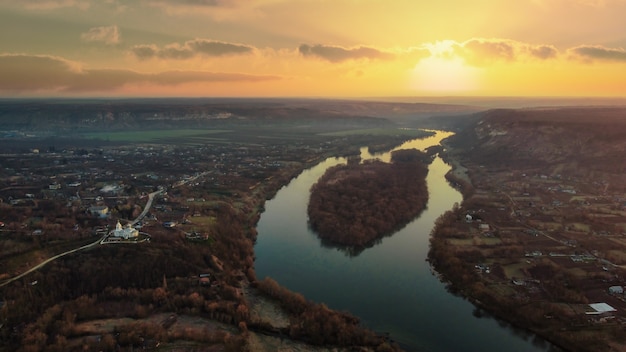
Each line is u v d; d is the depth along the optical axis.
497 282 175.75
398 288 180.00
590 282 172.88
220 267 189.38
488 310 160.88
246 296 171.38
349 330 145.88
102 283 169.25
